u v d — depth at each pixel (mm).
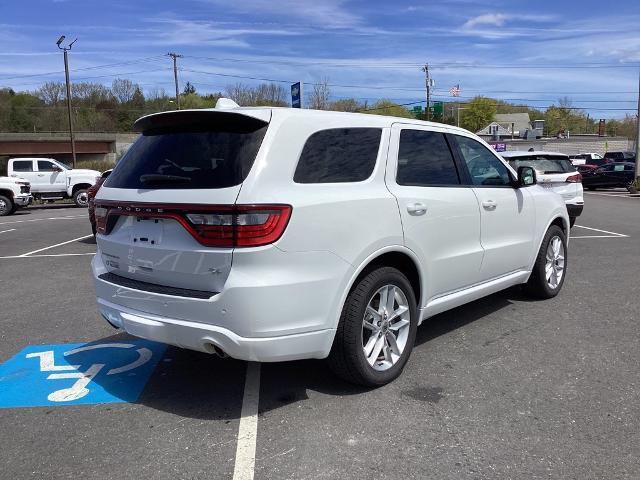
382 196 3729
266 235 3123
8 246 11383
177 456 3033
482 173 4941
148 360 4480
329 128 3605
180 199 3271
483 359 4348
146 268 3525
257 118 3340
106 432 3311
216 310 3174
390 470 2865
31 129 85562
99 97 93562
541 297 6035
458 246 4461
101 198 3852
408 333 4031
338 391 3816
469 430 3252
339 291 3451
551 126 112688
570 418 3377
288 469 2891
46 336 5145
